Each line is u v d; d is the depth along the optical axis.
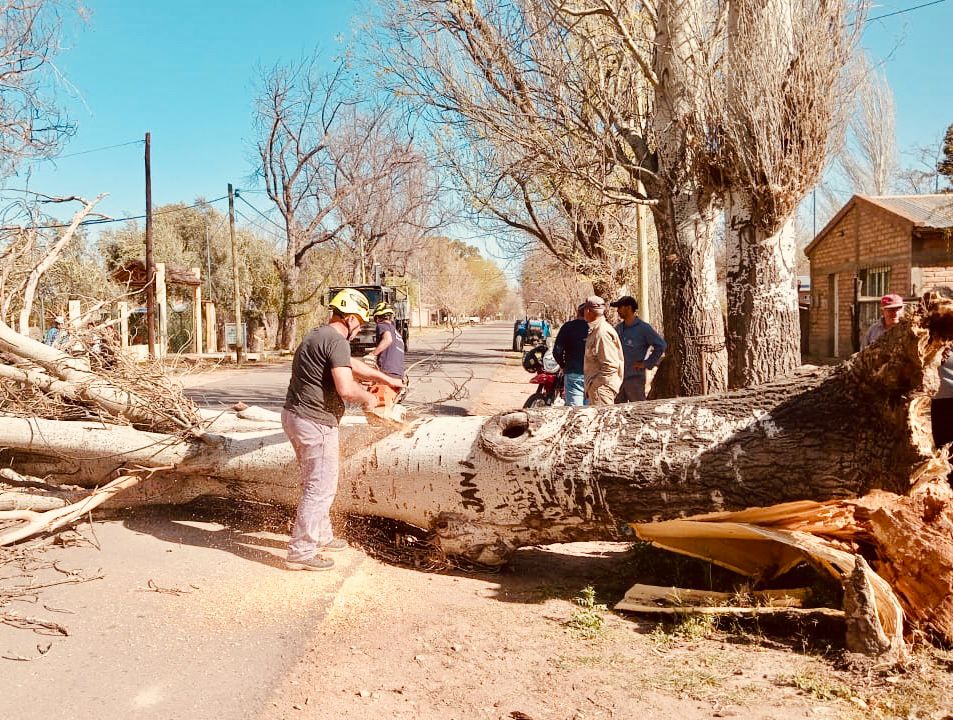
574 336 9.54
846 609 3.98
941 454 4.18
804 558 4.64
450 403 14.95
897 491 4.23
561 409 5.30
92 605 4.44
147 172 25.17
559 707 3.45
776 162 7.16
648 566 5.44
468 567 5.50
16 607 4.36
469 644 4.15
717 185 7.79
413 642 4.16
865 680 3.68
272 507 6.27
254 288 42.56
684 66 8.41
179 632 4.10
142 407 6.15
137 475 5.94
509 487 5.12
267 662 3.79
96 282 19.92
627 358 8.99
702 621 4.45
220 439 6.07
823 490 4.42
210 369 7.20
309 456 5.16
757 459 4.55
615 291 19.44
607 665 3.90
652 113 9.56
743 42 7.18
